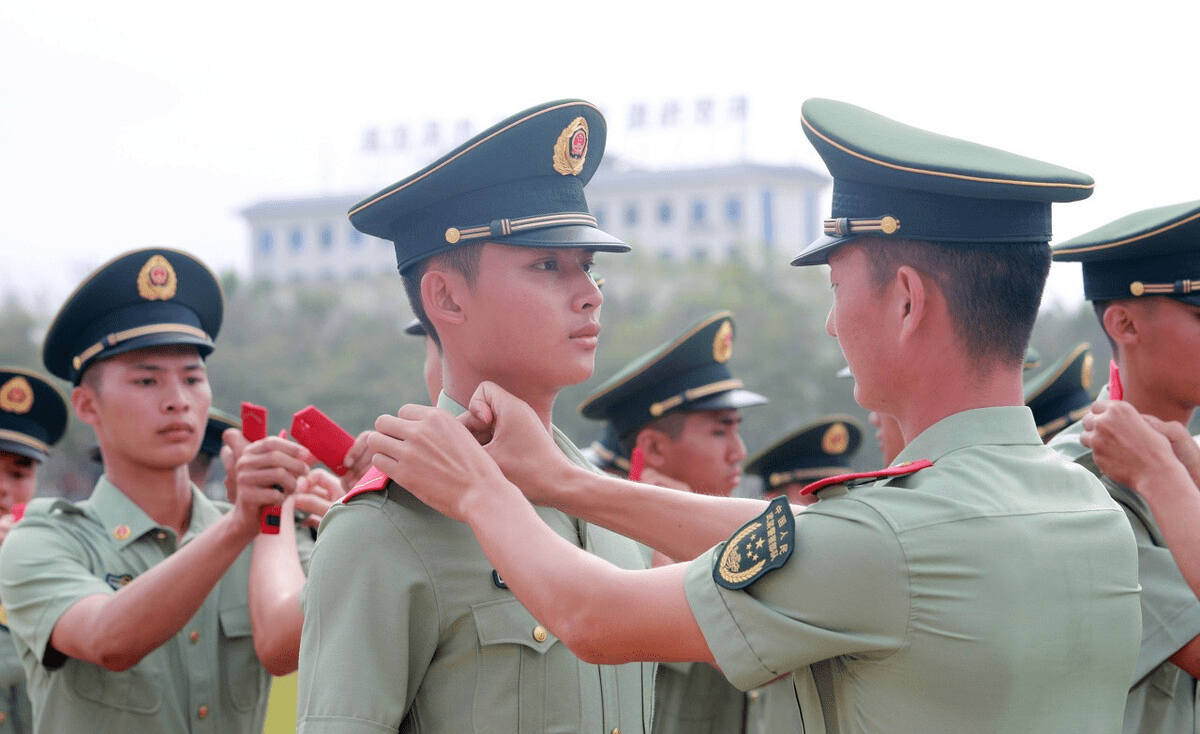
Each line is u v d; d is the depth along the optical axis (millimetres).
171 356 3330
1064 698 1620
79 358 3309
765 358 42406
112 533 3314
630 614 1700
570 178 2107
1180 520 2445
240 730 3361
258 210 80688
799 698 1808
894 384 1792
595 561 1750
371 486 1977
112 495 3383
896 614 1577
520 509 1812
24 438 4777
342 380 44625
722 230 75625
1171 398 2926
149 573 2910
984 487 1654
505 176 2020
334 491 3182
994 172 1646
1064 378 4891
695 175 75875
